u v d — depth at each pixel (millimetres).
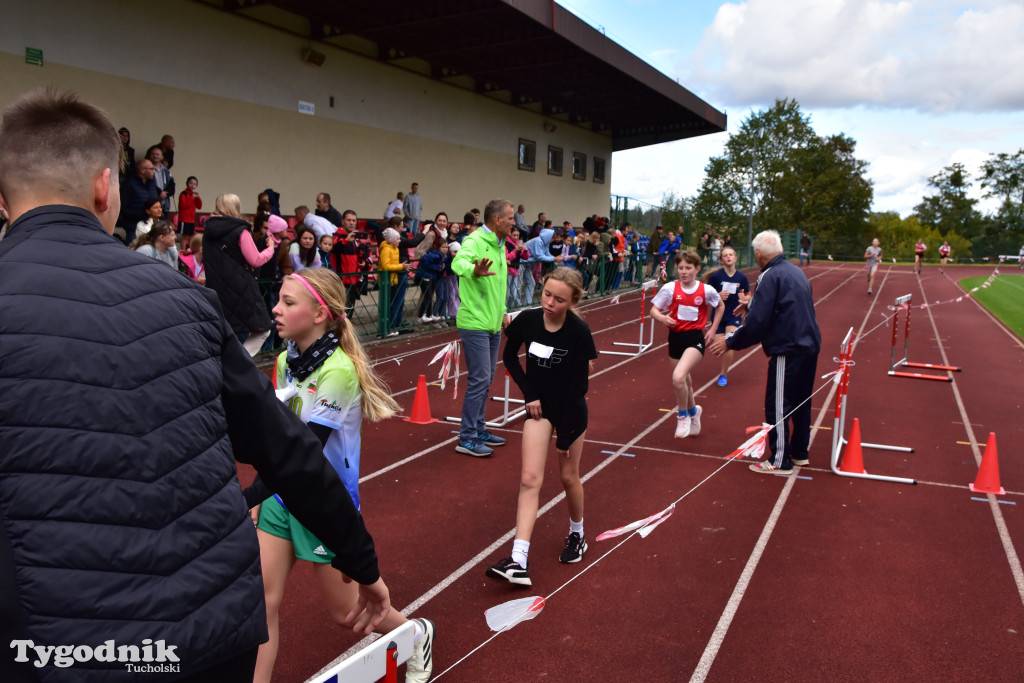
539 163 25578
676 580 4180
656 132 30344
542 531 4828
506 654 3395
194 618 1252
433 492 5453
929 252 60062
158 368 1298
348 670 1808
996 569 4395
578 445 4141
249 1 13492
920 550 4648
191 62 12820
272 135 14633
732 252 9102
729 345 6324
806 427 6281
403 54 17906
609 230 21047
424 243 12648
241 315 7414
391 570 4203
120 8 11539
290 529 2658
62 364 1209
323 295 2863
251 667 1408
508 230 6078
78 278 1293
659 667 3322
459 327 6211
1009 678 3279
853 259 59781
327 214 12953
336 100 16266
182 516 1274
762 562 4434
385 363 10102
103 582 1179
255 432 1551
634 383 9766
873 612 3852
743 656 3420
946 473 6211
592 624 3680
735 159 67875
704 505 5367
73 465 1183
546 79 21688
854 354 12648
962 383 10234
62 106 1451
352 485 2900
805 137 70938
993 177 77312
